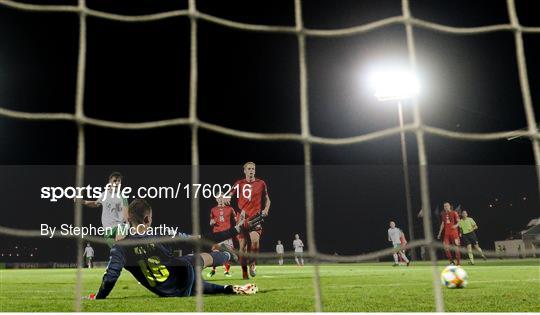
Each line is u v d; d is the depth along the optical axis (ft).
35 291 19.62
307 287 19.01
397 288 17.95
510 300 13.79
